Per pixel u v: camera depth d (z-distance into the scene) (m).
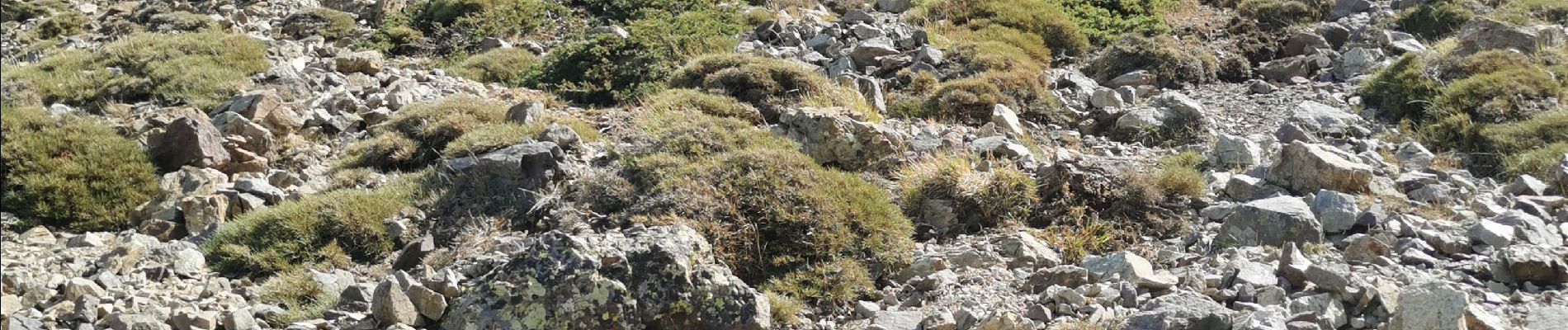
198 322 9.21
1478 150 13.06
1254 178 11.58
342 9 25.92
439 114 15.12
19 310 9.95
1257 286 8.29
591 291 7.74
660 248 8.02
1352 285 8.02
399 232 11.66
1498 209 10.35
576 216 10.77
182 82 18.33
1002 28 19.27
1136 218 10.70
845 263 9.62
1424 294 7.23
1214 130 14.46
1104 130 15.12
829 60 18.14
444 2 23.97
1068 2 21.41
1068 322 8.02
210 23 24.39
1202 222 10.55
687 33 19.36
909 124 14.41
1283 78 17.23
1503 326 7.40
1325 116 14.52
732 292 8.02
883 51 17.95
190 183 13.94
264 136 15.35
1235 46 18.55
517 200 11.76
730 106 14.50
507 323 7.76
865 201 10.58
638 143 12.65
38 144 14.84
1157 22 19.80
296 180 14.12
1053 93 16.17
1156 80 17.11
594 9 23.42
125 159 14.70
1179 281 8.78
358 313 9.11
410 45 22.53
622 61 18.41
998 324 7.84
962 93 15.39
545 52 21.25
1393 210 10.34
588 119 15.20
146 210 13.60
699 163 11.40
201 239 12.30
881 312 8.76
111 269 11.23
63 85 18.70
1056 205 10.87
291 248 11.48
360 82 18.67
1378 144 13.55
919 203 11.23
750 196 10.55
